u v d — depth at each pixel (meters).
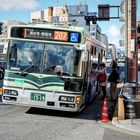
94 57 17.16
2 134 9.66
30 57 12.98
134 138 10.19
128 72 17.67
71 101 12.77
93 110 15.95
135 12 17.69
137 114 13.61
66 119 13.09
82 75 12.95
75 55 12.86
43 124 11.66
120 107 13.27
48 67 12.85
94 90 18.84
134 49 17.55
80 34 12.89
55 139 9.37
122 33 18.30
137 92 15.08
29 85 12.85
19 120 12.17
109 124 12.52
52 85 12.77
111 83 19.48
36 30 13.05
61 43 12.93
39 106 12.89
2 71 32.47
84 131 10.83
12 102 13.05
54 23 13.68
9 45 13.16
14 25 13.17
